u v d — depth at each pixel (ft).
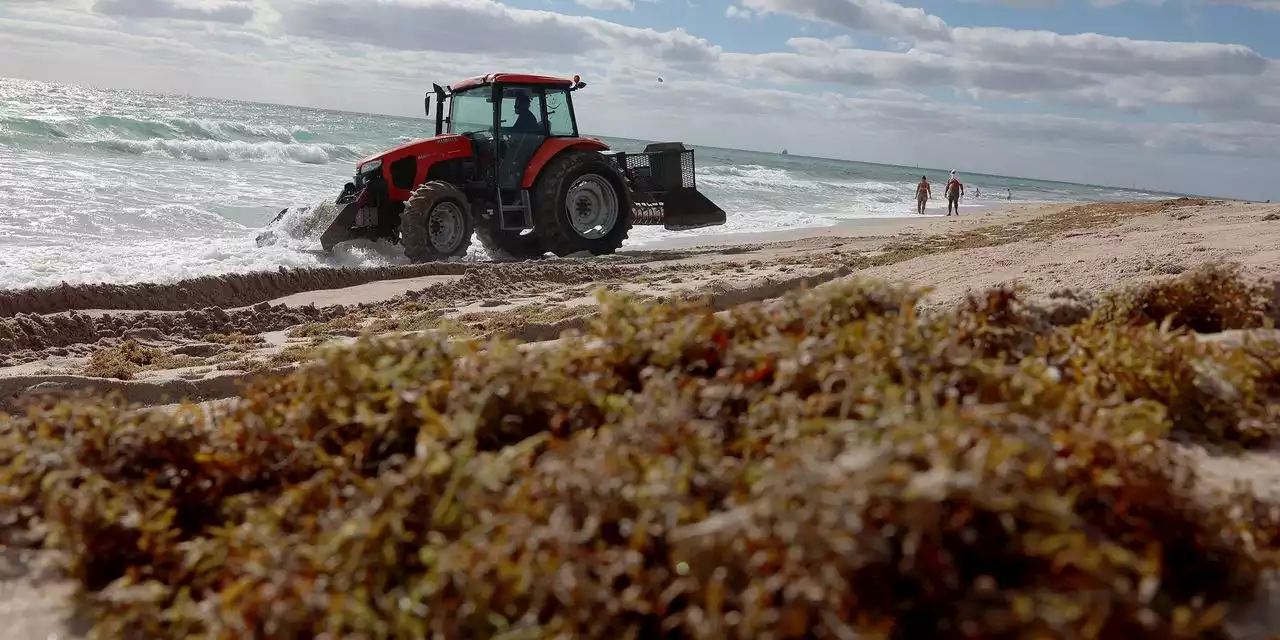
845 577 4.17
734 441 5.85
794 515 4.19
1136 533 5.16
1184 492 5.61
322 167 88.17
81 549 6.03
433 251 42.32
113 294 28.30
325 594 4.62
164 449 6.93
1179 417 8.06
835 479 4.28
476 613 4.48
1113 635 4.12
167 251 37.68
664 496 4.67
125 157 73.87
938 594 4.23
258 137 98.17
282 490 6.44
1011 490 4.46
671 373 6.50
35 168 56.70
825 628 4.09
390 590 4.92
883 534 4.23
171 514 6.17
